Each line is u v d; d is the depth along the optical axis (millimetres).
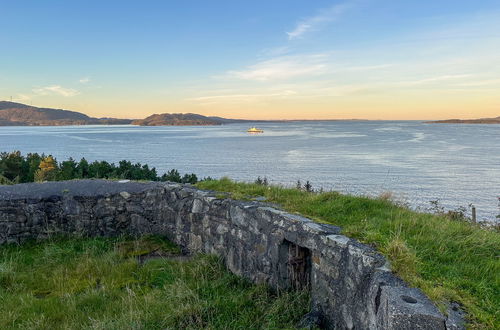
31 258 6883
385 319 2881
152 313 4562
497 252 4039
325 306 4215
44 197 7852
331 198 6133
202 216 6887
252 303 4852
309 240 4527
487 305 2965
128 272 6094
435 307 2781
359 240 4047
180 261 6488
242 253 5848
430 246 4059
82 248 7363
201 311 4551
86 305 5023
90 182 8609
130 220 8250
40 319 4562
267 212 5375
